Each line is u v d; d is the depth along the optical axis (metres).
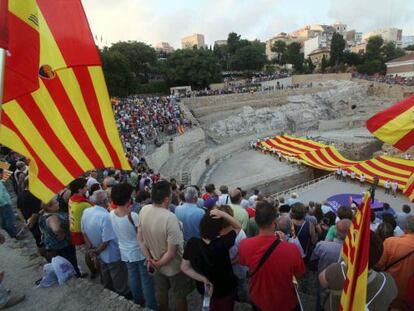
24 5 3.67
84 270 8.00
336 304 3.99
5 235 9.30
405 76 90.00
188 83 70.38
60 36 4.46
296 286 4.23
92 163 4.98
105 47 72.50
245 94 62.84
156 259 5.07
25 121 4.61
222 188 10.40
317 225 7.79
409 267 4.71
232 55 92.31
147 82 74.81
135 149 31.31
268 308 4.26
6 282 6.59
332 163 36.84
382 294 3.60
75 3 4.49
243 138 51.91
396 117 6.96
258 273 4.21
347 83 73.50
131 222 5.69
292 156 40.28
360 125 60.78
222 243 4.55
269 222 4.24
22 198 7.99
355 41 177.50
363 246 3.19
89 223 6.14
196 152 41.75
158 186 5.04
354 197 24.61
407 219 5.25
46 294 6.09
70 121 4.88
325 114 66.38
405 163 32.12
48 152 4.75
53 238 6.84
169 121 44.75
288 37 162.12
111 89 55.03
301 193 30.81
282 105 64.94
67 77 4.72
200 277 4.57
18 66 3.69
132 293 6.10
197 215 6.01
